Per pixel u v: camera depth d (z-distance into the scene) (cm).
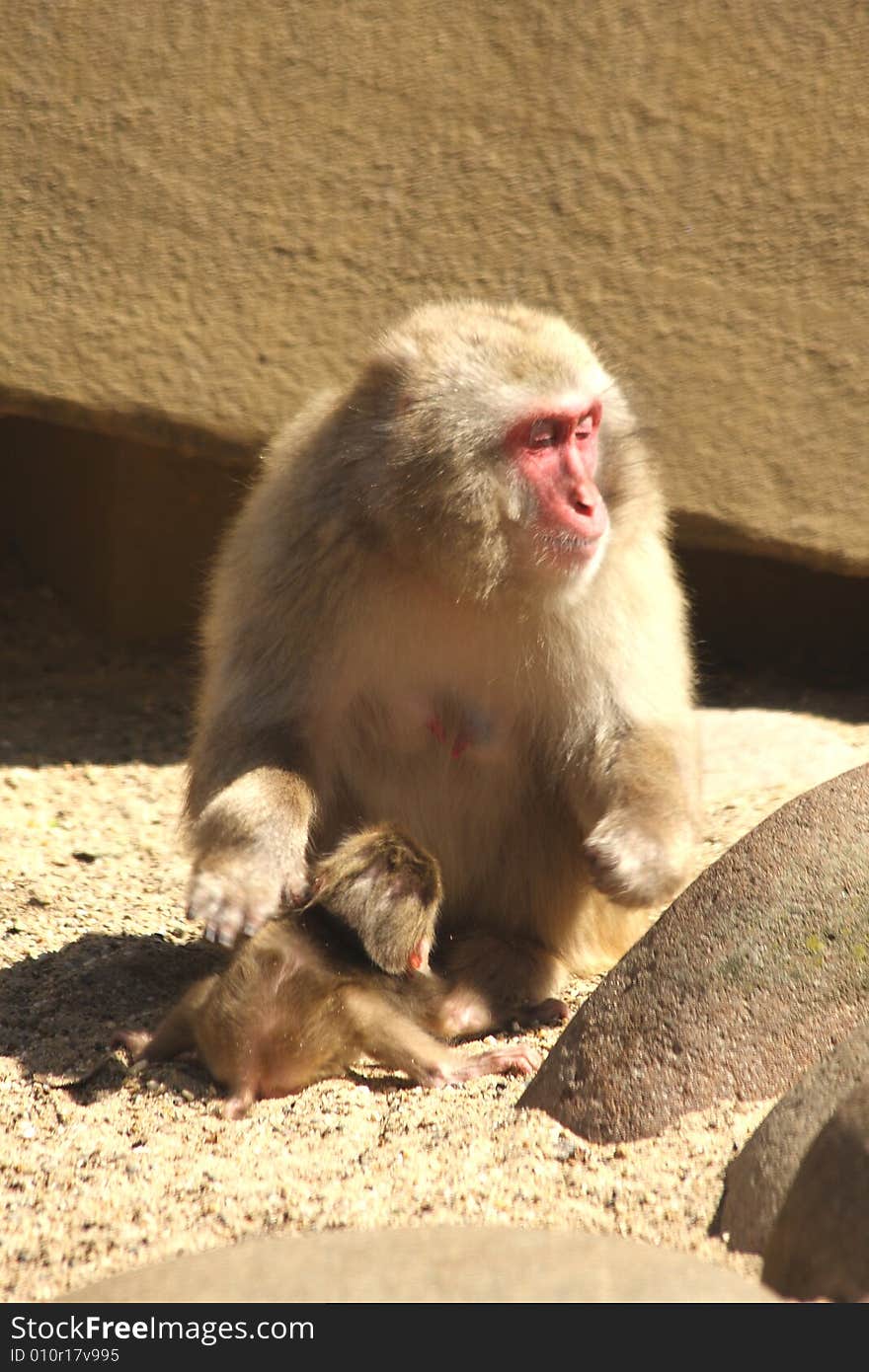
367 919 1283
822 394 2169
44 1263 934
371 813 1510
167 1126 1166
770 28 2114
